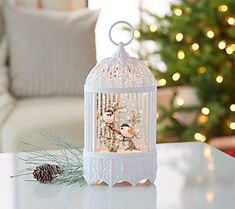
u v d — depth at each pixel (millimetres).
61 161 1457
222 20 2893
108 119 1305
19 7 2750
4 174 1432
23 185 1341
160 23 3000
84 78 2656
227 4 2859
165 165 1523
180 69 2883
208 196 1263
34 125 2148
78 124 2223
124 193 1276
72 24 2701
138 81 1305
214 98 2955
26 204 1205
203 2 2922
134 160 1308
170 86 3059
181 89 3193
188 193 1282
